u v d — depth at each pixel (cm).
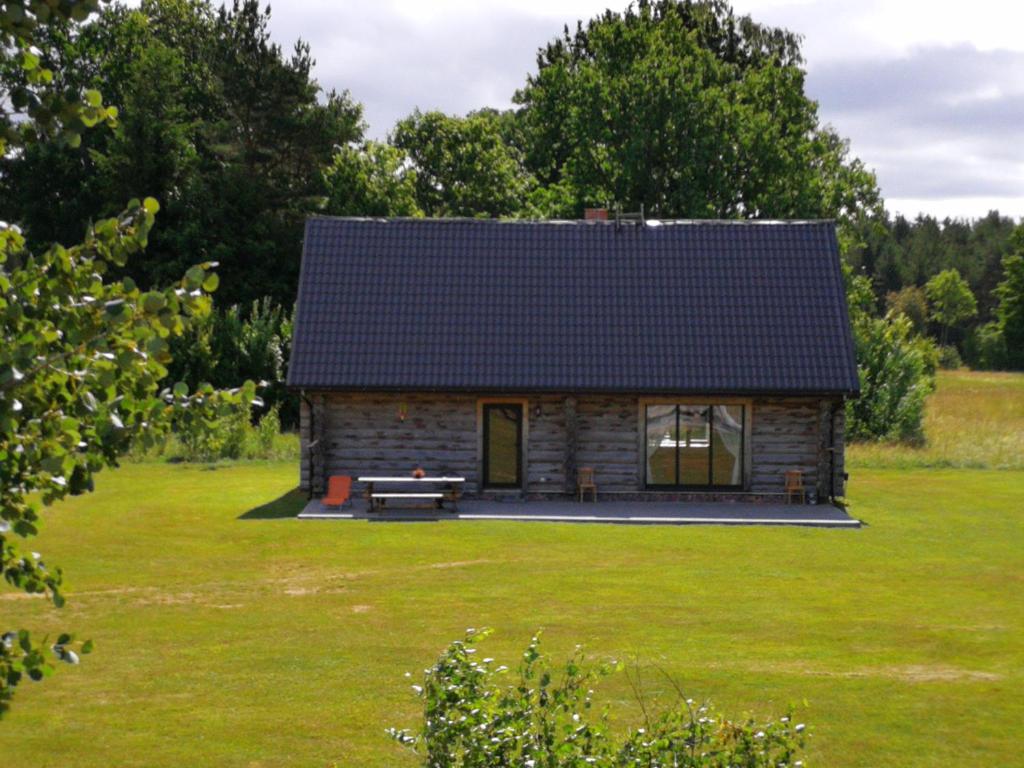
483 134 7238
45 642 538
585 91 5788
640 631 1820
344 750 1311
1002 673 1614
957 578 2228
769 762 911
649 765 898
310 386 3009
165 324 552
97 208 5906
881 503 3091
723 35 7025
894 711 1452
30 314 551
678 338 3117
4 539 554
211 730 1373
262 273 5650
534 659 997
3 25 512
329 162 6272
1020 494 3244
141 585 2112
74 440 531
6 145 545
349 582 2156
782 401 3059
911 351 4625
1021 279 10938
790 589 2122
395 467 3073
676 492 3078
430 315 3159
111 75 6600
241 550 2438
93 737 1350
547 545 2516
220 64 6253
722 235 3350
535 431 3075
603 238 3353
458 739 912
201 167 5856
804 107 6025
